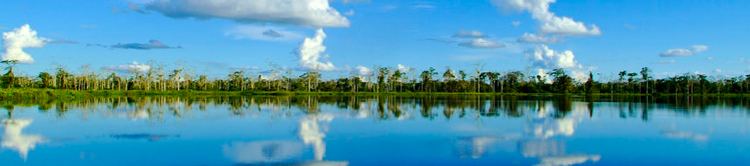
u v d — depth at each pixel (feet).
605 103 238.27
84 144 85.46
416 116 145.07
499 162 70.44
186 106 198.90
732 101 280.31
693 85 476.13
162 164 69.56
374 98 310.86
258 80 544.21
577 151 79.15
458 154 76.07
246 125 116.78
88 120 128.88
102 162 70.90
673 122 127.44
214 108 185.16
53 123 119.96
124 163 70.28
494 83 499.51
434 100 273.54
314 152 77.92
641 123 123.95
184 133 100.42
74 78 469.16
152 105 205.98
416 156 74.54
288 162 70.44
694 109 186.60
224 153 77.00
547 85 501.15
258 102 241.55
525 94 441.27
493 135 97.45
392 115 149.07
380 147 82.53
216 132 102.53
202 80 531.91
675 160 72.84
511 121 127.85
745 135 99.35
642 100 289.94
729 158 74.43
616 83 503.61
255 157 73.72
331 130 106.32
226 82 542.98
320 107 193.67
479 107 194.18
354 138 93.20
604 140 91.20
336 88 522.47
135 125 116.37
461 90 494.59
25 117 136.77
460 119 134.31
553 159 72.69
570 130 106.83
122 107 188.34
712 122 127.75
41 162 71.05
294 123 121.90
